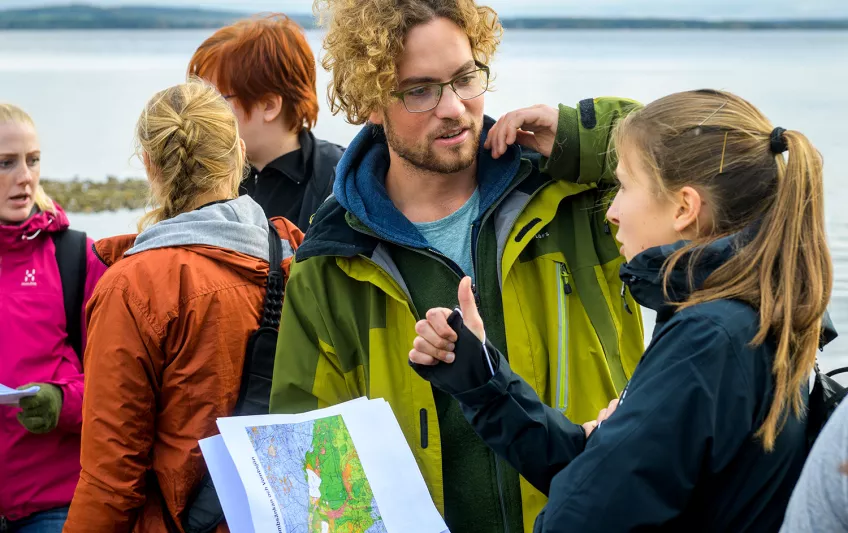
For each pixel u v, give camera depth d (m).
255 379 2.19
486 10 2.01
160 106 2.28
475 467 2.00
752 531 1.40
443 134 1.94
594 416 2.00
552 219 2.08
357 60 1.95
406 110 1.94
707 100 1.55
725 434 1.37
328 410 1.89
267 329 2.21
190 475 2.15
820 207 1.45
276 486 1.74
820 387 1.48
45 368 2.83
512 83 25.45
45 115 23.50
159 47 81.19
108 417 2.09
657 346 1.46
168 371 2.14
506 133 2.05
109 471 2.09
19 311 2.82
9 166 2.83
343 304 2.03
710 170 1.48
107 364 2.10
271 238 2.36
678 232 1.54
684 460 1.38
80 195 12.44
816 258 1.43
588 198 2.11
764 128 1.51
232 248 2.23
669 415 1.38
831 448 1.20
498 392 1.69
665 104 1.57
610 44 77.00
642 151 1.56
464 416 1.93
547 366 2.02
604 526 1.41
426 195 2.09
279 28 3.07
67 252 2.93
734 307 1.42
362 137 2.15
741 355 1.38
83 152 17.02
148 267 2.14
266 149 3.13
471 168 2.12
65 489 2.81
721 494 1.41
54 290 2.87
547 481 1.74
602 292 2.05
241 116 3.06
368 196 2.04
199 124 2.27
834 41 81.12
